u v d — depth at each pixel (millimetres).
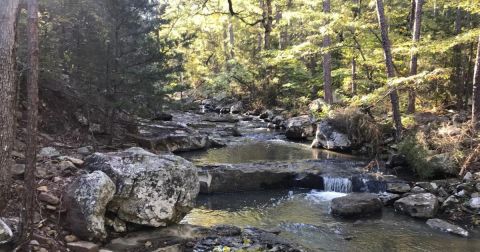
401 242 8820
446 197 11000
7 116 6445
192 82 40531
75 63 11883
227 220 10109
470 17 21359
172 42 13367
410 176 12953
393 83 14414
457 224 9789
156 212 7664
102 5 12008
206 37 42500
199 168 13039
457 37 14594
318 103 23469
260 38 36531
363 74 22438
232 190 12695
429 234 9281
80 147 10922
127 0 12180
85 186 6828
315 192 12750
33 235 6164
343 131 17688
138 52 12797
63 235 6609
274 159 16031
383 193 11844
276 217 10414
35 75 5613
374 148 16156
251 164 13992
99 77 12000
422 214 10266
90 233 6594
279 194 12508
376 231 9461
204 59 42188
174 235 7668
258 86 32656
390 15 20938
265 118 28141
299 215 10586
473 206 10258
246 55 36344
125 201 7398
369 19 20094
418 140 13625
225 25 40188
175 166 8047
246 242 7789
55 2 11148
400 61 19375
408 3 25766
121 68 12273
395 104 15445
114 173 7402
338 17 17547
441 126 14805
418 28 17406
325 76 22734
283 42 34031
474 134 13062
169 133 17984
